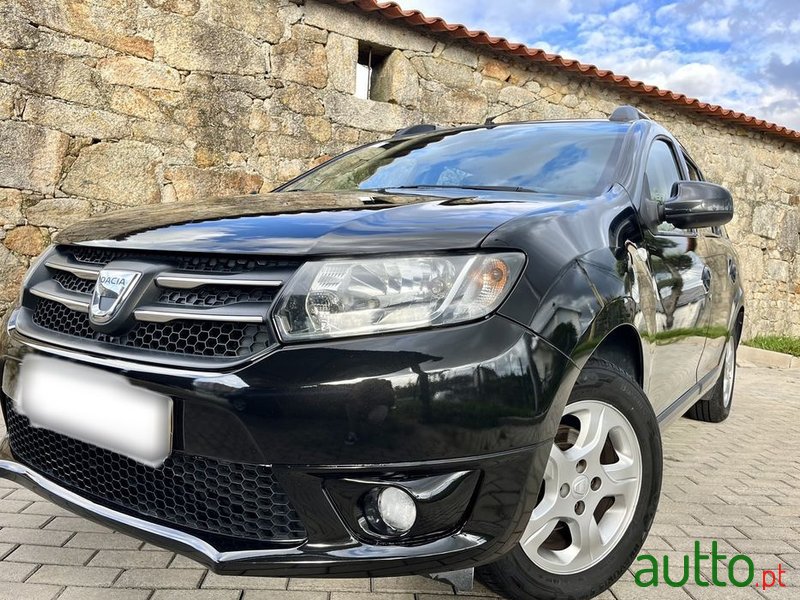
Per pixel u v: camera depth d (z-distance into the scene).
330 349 1.58
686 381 3.23
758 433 4.61
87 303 1.88
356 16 6.30
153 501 1.79
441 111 6.88
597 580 2.07
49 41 4.93
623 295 2.07
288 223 1.85
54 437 1.99
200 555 1.62
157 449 1.67
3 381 2.12
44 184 4.98
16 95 4.82
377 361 1.57
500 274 1.70
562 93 7.74
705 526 2.79
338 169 3.38
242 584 2.13
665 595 2.16
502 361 1.63
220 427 1.60
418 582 2.17
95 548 2.36
